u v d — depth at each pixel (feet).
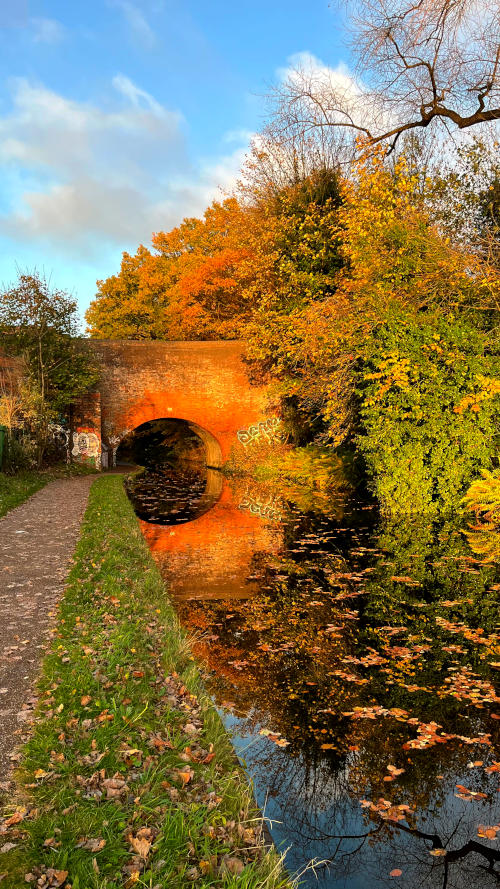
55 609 21.27
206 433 104.53
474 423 48.39
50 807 10.48
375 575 31.94
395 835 12.66
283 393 76.02
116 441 95.40
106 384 95.20
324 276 67.05
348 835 12.62
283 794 13.76
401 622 25.04
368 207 49.55
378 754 15.33
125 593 23.82
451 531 43.16
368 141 53.26
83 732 13.07
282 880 9.69
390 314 46.88
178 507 61.52
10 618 20.26
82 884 8.79
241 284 103.86
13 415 71.20
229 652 21.91
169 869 9.30
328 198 71.92
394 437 48.98
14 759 11.92
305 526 47.39
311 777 14.37
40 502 49.19
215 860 9.72
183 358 97.25
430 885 11.28
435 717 17.22
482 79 46.19
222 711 17.38
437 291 47.55
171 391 96.84
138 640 19.07
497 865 11.89
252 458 94.48
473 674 20.02
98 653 17.43
